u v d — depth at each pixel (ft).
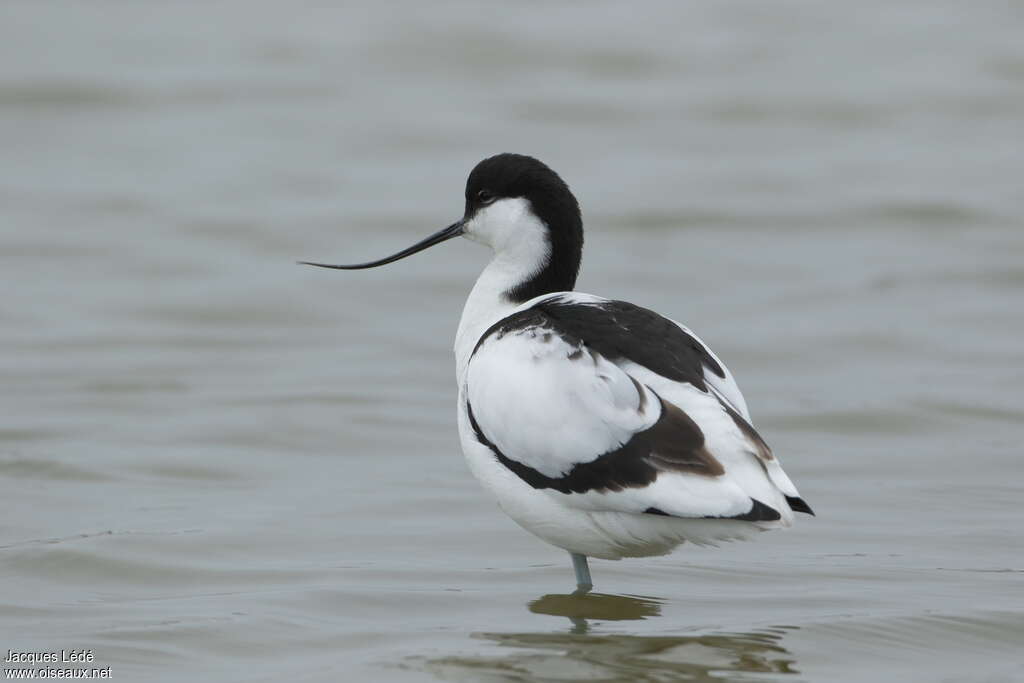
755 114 85.30
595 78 91.15
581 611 29.50
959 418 44.29
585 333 27.45
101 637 27.89
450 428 43.88
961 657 27.20
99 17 102.78
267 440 42.32
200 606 29.71
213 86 89.20
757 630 28.27
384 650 27.27
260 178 74.28
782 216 69.05
